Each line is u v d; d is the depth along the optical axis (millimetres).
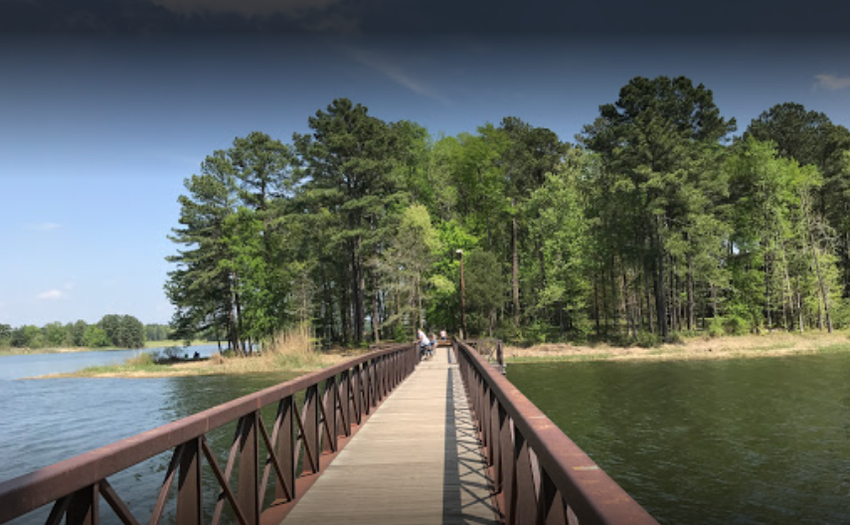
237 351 56906
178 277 61281
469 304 56719
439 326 61188
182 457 2926
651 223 52062
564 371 36438
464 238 59625
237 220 56938
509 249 65312
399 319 54875
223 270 58312
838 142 64062
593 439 17344
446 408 11602
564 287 53469
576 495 1439
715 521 10625
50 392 32281
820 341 46625
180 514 2902
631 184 49625
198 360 55188
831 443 15805
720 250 50125
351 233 51562
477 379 8766
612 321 63312
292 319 56688
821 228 55219
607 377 32344
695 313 66500
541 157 63750
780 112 68875
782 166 55219
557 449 1865
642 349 47656
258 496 4234
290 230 57750
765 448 15586
